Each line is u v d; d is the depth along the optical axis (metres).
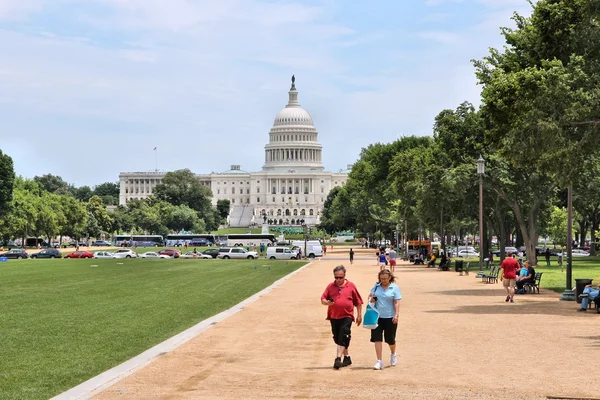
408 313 44.25
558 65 51.72
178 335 35.06
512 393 22.05
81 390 22.88
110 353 30.52
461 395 21.88
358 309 27.09
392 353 26.81
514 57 63.88
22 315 45.59
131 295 61.50
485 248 124.31
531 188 93.69
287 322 40.31
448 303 50.88
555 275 81.75
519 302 51.03
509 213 122.88
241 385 23.52
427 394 22.05
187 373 25.58
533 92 50.94
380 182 190.00
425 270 102.50
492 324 38.28
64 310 48.72
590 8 53.12
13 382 24.61
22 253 171.00
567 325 37.59
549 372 25.12
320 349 30.83
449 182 93.25
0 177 197.75
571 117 48.62
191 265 128.38
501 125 56.19
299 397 21.80
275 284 74.38
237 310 46.97
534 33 60.31
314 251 169.88
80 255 174.12
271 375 25.16
